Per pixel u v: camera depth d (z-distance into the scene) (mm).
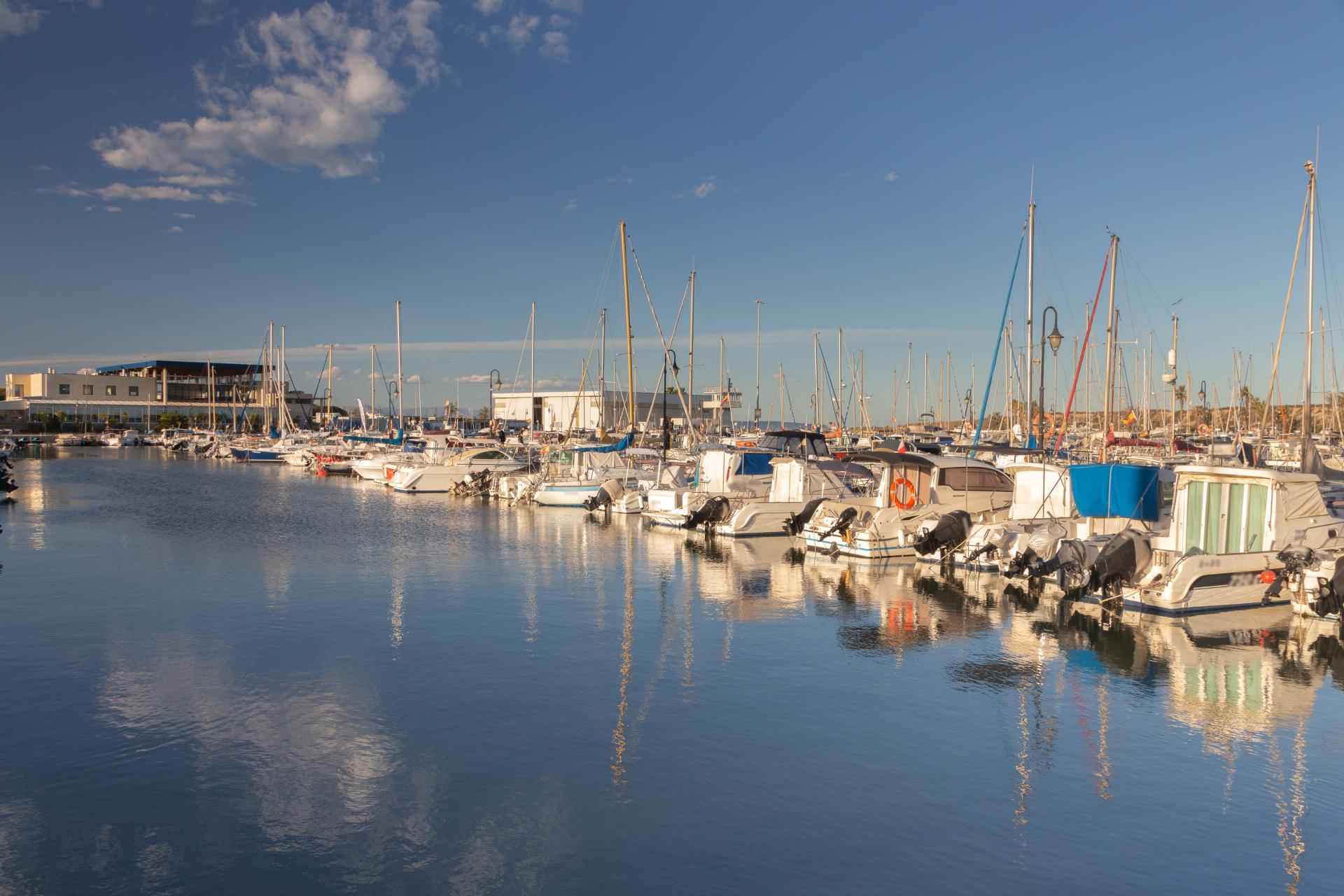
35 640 16062
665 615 18594
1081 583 19297
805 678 14094
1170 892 8008
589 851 8633
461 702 12797
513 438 74375
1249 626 17594
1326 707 12836
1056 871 8352
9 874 8172
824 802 9711
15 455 90000
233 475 65438
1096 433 50062
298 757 10781
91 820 9188
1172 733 11789
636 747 11188
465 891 7953
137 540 29703
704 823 9203
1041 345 34094
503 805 9570
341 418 110438
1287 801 9797
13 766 10484
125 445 110562
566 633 16922
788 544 29656
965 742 11438
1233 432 63438
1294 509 19125
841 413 69125
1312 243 26562
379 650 15531
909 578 23156
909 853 8641
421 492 50594
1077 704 12945
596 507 38812
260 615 18203
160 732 11555
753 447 43469
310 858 8492
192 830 9000
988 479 27969
